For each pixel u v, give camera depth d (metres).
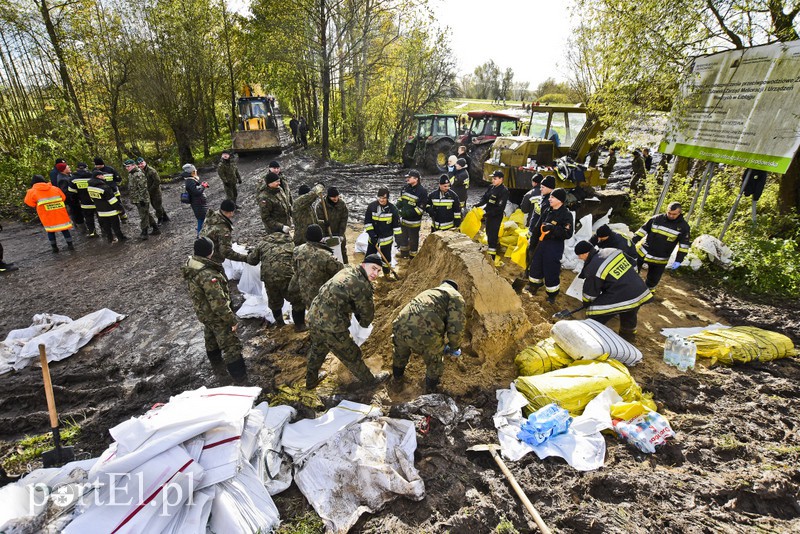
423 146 16.09
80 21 15.26
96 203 9.30
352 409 3.88
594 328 4.68
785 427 3.86
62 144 14.70
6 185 13.01
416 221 7.79
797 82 6.05
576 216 8.68
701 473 3.37
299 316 5.57
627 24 7.78
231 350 4.53
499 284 5.07
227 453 3.02
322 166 17.14
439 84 18.28
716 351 4.91
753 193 7.95
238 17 21.41
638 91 8.30
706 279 7.18
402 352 4.20
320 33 17.31
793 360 4.89
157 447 2.87
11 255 9.09
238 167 17.59
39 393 4.62
